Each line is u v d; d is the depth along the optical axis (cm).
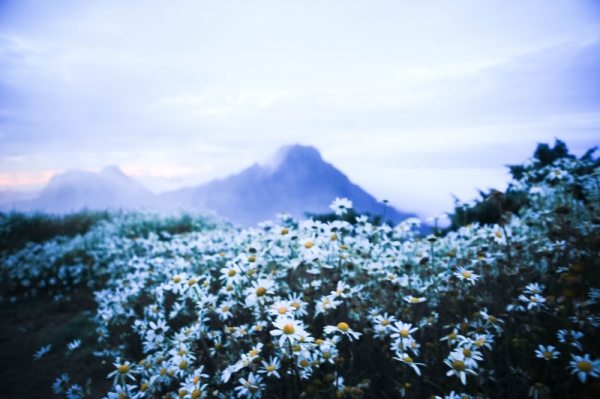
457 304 276
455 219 577
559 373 212
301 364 205
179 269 415
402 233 388
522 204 524
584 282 247
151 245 625
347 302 287
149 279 437
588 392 173
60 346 470
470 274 248
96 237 960
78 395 271
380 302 311
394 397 240
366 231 347
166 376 235
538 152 588
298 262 295
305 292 288
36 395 359
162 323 269
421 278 328
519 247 317
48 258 810
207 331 270
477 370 208
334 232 300
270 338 270
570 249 294
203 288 270
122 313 392
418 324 273
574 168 414
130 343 385
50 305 654
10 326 568
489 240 344
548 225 345
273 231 339
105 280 688
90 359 415
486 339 204
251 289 243
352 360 252
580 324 205
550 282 275
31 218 1211
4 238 1065
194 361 258
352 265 312
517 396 210
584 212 387
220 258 417
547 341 232
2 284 756
